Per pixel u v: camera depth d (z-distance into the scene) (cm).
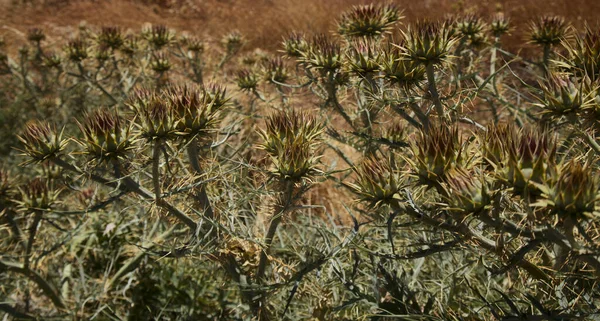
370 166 202
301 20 1002
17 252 398
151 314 375
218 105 282
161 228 412
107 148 245
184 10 1216
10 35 1105
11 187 342
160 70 543
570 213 156
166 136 245
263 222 308
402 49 253
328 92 333
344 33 356
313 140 255
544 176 162
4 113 636
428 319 231
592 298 213
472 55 386
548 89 208
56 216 414
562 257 201
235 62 750
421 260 290
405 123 336
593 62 217
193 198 268
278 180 243
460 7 792
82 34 782
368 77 294
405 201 202
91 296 359
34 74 878
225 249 257
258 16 1099
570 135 226
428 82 256
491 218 178
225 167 299
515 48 698
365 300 247
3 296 392
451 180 178
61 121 638
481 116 395
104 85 652
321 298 270
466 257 284
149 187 314
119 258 418
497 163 172
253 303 275
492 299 269
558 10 740
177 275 392
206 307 383
